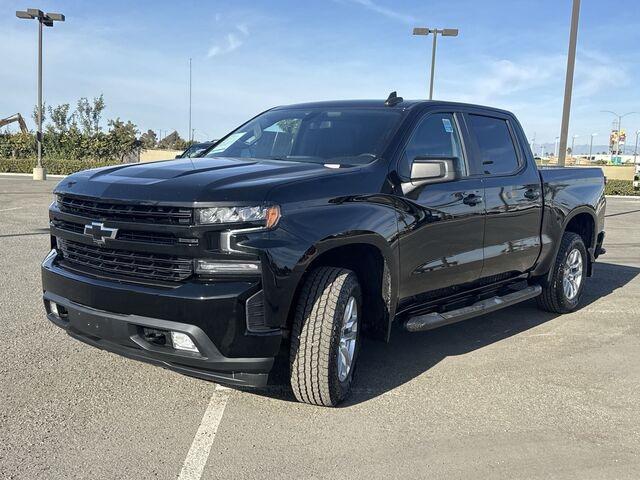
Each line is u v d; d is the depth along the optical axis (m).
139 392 4.13
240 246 3.39
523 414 4.00
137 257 3.61
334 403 3.94
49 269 4.01
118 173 3.99
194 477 3.10
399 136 4.51
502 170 5.54
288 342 3.88
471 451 3.47
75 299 3.79
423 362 4.97
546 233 6.06
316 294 3.77
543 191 5.95
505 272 5.63
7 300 6.25
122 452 3.32
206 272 3.43
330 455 3.37
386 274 4.21
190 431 3.60
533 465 3.33
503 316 6.51
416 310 4.76
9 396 3.98
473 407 4.09
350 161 4.38
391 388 4.38
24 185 24.62
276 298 3.48
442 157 4.23
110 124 41.59
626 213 19.61
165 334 3.53
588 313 6.68
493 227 5.24
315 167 4.14
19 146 40.94
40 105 31.70
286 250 3.49
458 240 4.84
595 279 8.62
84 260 3.91
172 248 3.46
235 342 3.42
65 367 4.52
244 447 3.43
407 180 4.40
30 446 3.35
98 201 3.69
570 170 6.64
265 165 4.19
